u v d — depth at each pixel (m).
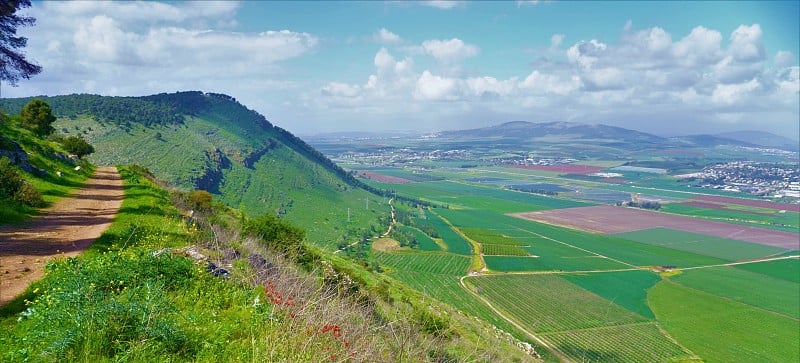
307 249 24.30
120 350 7.70
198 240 17.36
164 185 46.09
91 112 137.75
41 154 37.16
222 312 10.50
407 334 11.08
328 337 9.44
